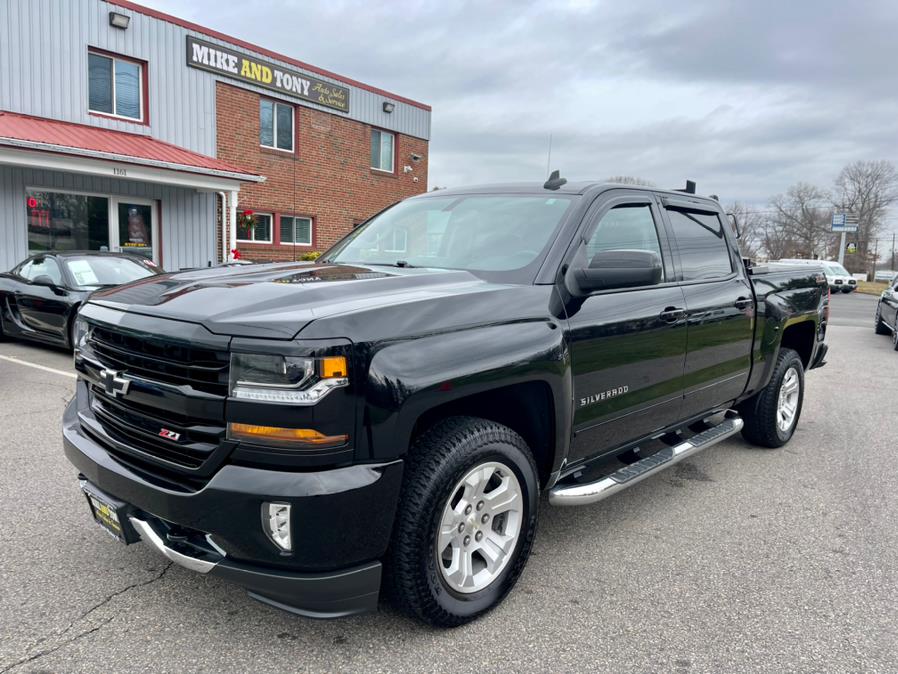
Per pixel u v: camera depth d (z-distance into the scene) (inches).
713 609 114.7
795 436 231.8
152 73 566.3
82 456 106.3
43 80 499.8
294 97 688.4
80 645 98.8
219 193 610.5
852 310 924.6
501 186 152.4
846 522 154.9
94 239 529.3
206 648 99.0
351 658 97.5
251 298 96.4
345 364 86.2
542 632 106.0
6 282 365.7
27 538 132.9
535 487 114.0
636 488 176.4
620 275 115.0
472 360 98.5
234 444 86.8
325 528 85.9
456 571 103.4
